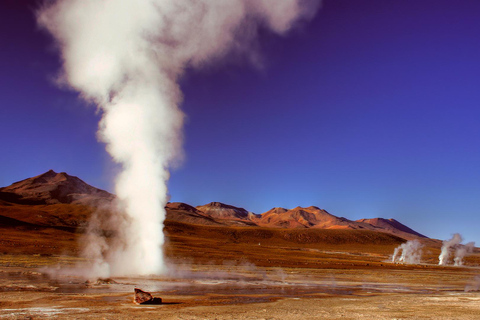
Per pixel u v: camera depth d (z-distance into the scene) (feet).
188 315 54.95
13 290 77.87
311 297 84.28
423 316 57.93
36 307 59.06
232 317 54.08
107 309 59.00
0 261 139.23
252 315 56.39
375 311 63.00
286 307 66.33
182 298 75.72
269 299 78.28
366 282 130.52
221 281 113.70
